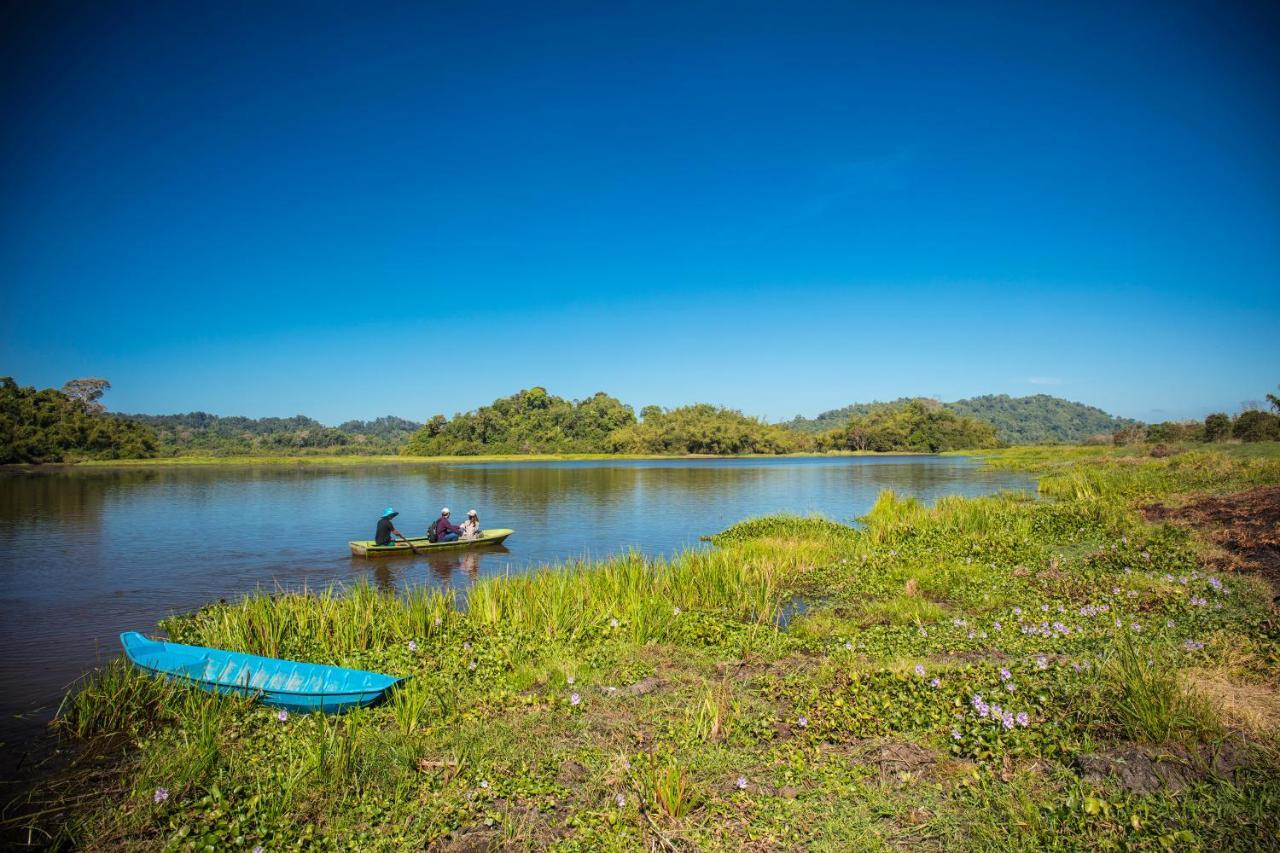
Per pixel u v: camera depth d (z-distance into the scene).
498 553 21.66
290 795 6.29
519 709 8.28
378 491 45.03
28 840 5.85
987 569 14.81
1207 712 6.26
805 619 12.19
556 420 132.00
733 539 22.41
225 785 6.63
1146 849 4.77
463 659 10.09
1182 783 5.49
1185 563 13.20
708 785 6.29
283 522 29.39
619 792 6.26
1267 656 7.93
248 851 5.66
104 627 13.17
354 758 6.92
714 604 13.50
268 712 8.34
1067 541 17.03
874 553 17.58
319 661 10.23
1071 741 6.32
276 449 127.06
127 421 91.94
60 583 17.25
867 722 7.28
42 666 10.81
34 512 32.62
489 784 6.49
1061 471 47.97
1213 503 19.19
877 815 5.65
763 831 5.54
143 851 5.72
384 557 20.80
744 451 122.62
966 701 7.43
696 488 47.12
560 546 22.91
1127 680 6.79
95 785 6.92
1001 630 10.45
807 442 129.25
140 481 54.56
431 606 12.42
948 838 5.25
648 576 14.38
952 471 65.12
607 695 8.66
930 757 6.56
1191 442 62.22
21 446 77.69
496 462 98.19
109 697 8.39
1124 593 11.50
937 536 18.95
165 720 8.31
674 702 8.40
